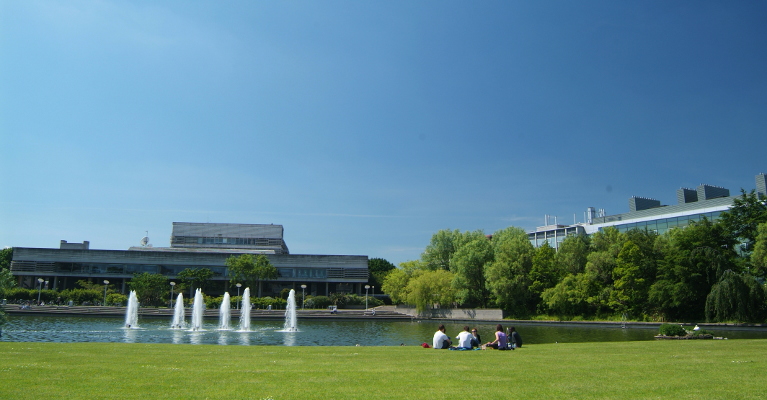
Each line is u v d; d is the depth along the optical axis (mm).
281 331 59625
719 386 12695
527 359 19766
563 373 15273
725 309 55000
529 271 83688
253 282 125250
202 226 158500
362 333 57531
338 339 49344
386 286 112250
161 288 109562
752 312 54438
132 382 13344
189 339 46625
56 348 24656
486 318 85125
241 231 159625
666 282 64562
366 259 147250
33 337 46188
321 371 15805
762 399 11070
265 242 159875
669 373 15102
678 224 98062
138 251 135375
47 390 12047
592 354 22156
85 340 44156
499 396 11609
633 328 61688
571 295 74000
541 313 81312
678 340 34594
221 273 137625
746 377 14203
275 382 13547
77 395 11484
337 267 145625
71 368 16016
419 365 17578
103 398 11188
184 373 15133
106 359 19156
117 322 70188
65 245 142250
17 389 12125
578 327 64562
